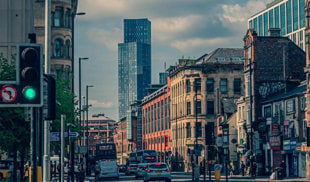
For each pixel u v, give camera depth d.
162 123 153.50
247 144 87.88
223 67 123.44
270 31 89.50
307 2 66.69
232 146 97.25
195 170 59.41
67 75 87.75
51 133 39.22
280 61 86.56
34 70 15.31
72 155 49.75
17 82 15.27
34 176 19.69
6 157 67.69
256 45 86.44
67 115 58.97
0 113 42.41
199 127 123.31
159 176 55.47
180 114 130.50
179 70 130.12
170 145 142.50
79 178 54.00
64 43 88.12
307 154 65.31
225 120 102.62
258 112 84.88
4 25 72.62
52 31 87.75
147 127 175.62
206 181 58.75
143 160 110.25
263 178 66.81
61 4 88.38
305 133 69.31
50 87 17.78
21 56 15.38
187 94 125.75
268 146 79.50
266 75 86.19
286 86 85.12
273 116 79.06
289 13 177.25
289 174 73.25
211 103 123.69
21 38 72.75
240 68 123.12
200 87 124.06
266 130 79.94
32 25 73.62
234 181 57.22
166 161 146.00
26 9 73.25
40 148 21.97
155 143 162.75
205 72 123.69
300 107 70.62
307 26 66.81
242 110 92.00
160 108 155.88
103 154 95.06
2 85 15.21
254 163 72.12
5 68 48.28
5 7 72.81
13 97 15.23
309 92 65.81
